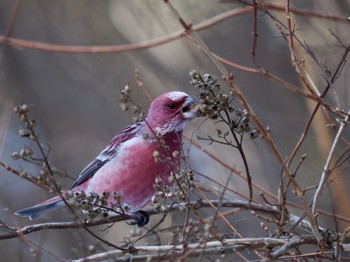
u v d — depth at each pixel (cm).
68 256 1414
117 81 1744
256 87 1595
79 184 1146
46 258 1405
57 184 839
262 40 1599
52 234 1433
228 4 1564
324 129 1147
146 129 1074
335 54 1230
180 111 1058
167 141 1059
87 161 1791
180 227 880
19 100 1814
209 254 844
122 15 1688
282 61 1595
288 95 1570
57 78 1894
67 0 1791
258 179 1486
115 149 1097
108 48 1149
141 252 852
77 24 1784
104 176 1091
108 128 1817
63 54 1811
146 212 1087
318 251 850
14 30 1812
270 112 1556
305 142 1493
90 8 1767
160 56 1645
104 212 870
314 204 838
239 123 828
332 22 1256
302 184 1427
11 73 1822
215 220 789
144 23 1659
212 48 1620
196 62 1612
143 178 1062
